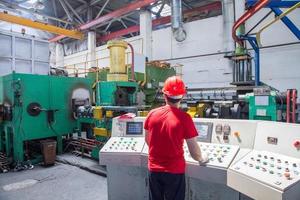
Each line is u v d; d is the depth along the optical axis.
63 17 9.58
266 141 1.58
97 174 3.57
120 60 4.32
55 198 2.79
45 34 10.27
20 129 3.98
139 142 2.14
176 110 1.59
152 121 1.63
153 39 8.67
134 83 4.41
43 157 3.97
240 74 4.47
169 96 1.59
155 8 8.65
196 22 7.66
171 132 1.53
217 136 1.84
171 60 8.26
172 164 1.56
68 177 3.47
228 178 1.53
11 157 4.07
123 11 7.29
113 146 2.17
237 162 1.54
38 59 6.29
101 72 6.54
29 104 4.12
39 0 7.47
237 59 4.47
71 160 4.14
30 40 6.13
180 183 1.58
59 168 3.88
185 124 1.54
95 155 4.00
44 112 4.33
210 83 7.39
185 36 7.85
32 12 8.08
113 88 4.08
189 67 7.84
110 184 2.45
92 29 9.43
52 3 8.47
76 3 8.75
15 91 3.96
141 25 7.86
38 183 3.25
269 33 6.23
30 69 6.12
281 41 6.08
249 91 4.21
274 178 1.28
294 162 1.37
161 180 1.60
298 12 5.89
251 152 1.61
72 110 4.78
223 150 1.72
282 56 6.10
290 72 6.00
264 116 3.25
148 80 6.48
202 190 1.91
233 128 1.79
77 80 4.89
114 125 2.36
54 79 4.50
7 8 7.80
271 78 6.26
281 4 3.45
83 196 2.84
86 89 5.07
